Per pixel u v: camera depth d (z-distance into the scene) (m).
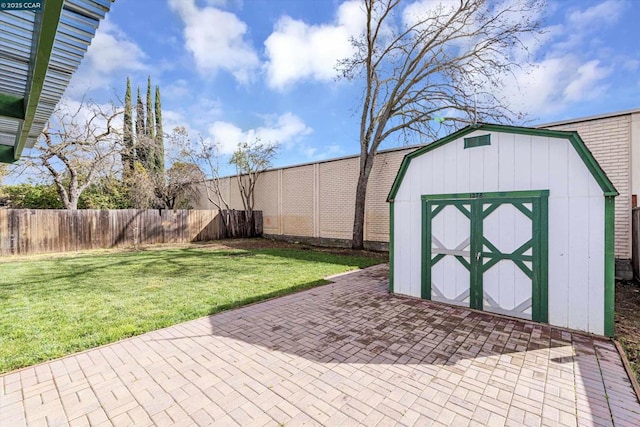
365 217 12.26
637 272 6.26
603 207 3.62
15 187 15.89
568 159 3.85
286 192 15.77
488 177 4.48
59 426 2.18
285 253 11.12
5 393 2.58
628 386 2.64
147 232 13.82
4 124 4.65
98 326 4.00
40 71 2.58
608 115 6.99
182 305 4.90
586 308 3.74
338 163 13.27
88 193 16.59
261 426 2.18
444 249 4.94
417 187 5.27
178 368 2.99
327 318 4.37
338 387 2.66
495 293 4.42
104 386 2.69
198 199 22.28
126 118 16.00
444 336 3.71
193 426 2.18
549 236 3.99
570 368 2.94
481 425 2.18
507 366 3.00
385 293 5.67
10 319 4.23
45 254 10.77
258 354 3.28
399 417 2.26
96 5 2.49
